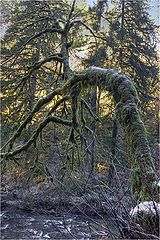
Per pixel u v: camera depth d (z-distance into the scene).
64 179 6.68
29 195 10.16
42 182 10.33
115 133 9.35
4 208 9.93
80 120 7.07
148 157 4.16
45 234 7.82
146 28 12.77
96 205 3.30
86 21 10.77
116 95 5.02
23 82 8.58
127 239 2.90
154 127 8.20
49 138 9.14
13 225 8.73
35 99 9.51
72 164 6.81
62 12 10.21
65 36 8.20
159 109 10.34
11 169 10.13
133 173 3.98
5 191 10.59
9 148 7.95
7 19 11.23
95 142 4.95
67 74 7.50
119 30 12.57
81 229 7.61
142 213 3.19
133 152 4.36
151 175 3.89
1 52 10.71
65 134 9.09
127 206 3.52
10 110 10.06
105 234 3.29
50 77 9.84
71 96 6.19
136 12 12.75
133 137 4.47
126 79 5.04
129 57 12.29
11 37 10.54
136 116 4.62
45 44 9.95
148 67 12.48
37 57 10.45
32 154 9.38
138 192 3.82
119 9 13.02
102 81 5.32
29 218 9.23
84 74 5.74
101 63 11.68
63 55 7.92
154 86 12.69
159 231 3.01
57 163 8.02
